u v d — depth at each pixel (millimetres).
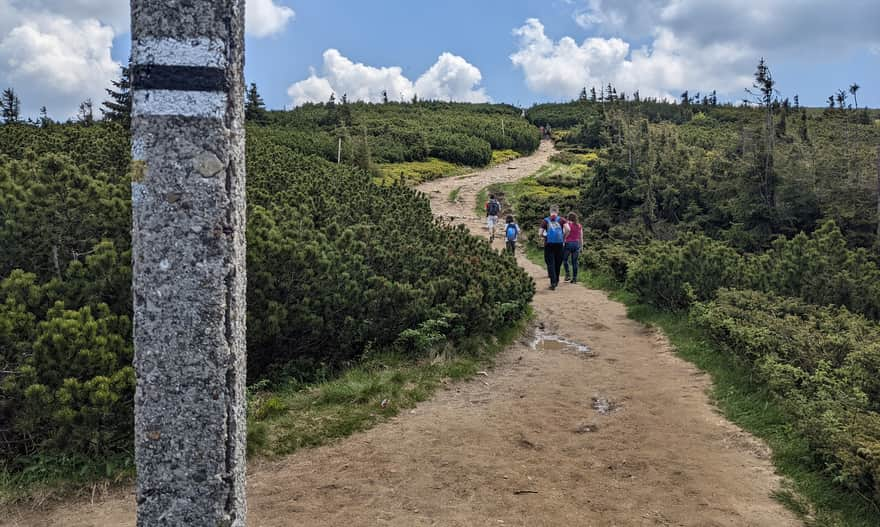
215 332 1812
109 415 4258
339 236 8094
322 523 3699
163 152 1786
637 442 5156
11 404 4148
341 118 48562
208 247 1796
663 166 23312
